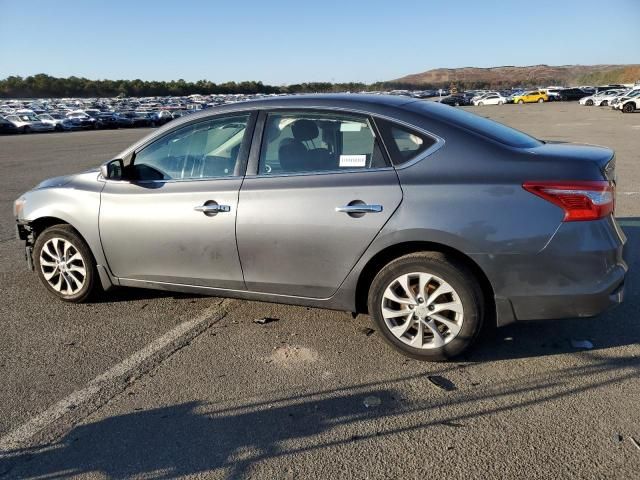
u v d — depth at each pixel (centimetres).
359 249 344
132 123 5219
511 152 329
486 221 318
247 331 406
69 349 384
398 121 347
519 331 390
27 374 350
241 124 387
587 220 311
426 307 340
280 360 360
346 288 357
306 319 425
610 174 332
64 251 457
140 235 409
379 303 351
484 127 357
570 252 312
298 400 312
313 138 365
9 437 285
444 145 336
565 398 304
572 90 7369
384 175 340
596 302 318
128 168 422
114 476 254
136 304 464
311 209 351
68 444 279
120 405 312
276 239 363
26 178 1355
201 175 396
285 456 264
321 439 276
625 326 393
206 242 386
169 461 264
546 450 261
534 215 313
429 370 341
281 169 370
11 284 524
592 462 251
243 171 379
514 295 324
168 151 410
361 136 353
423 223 327
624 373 328
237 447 272
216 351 376
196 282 401
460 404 303
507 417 288
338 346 378
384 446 269
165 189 400
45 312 452
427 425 284
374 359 358
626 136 1970
